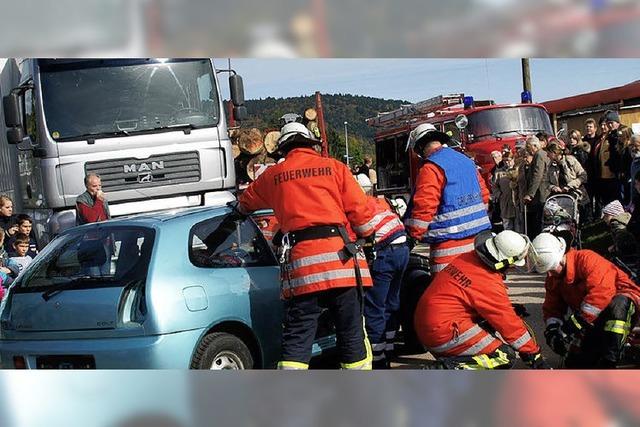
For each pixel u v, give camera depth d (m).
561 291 5.24
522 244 4.58
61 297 4.60
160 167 8.57
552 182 9.83
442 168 5.45
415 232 5.46
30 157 9.01
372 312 5.52
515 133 14.25
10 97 8.80
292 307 4.54
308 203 4.55
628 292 4.91
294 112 12.19
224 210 5.21
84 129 8.43
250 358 4.79
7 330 4.75
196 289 4.58
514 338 4.55
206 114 8.82
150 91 8.67
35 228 9.19
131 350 4.29
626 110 15.75
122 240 4.76
